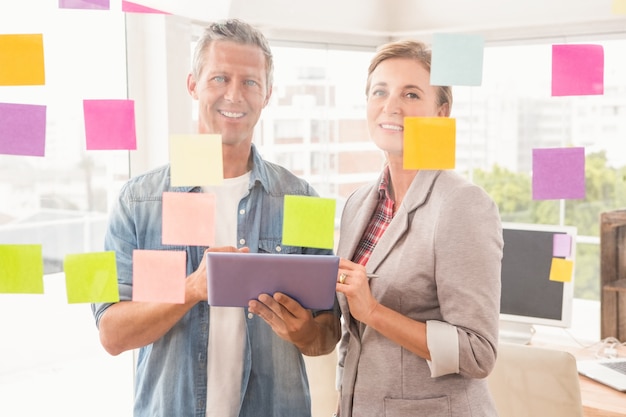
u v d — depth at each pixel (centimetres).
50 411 276
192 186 143
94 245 294
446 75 131
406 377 133
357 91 350
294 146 360
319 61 326
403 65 141
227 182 146
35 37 136
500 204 409
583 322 347
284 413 144
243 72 142
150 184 146
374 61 145
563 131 386
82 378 303
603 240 269
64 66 273
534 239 250
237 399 141
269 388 144
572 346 265
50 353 305
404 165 132
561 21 332
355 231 147
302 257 121
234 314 142
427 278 133
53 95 273
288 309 128
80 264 138
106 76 279
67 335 306
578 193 136
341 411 142
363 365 138
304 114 355
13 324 298
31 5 261
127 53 279
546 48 356
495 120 399
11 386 299
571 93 135
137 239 144
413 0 321
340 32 321
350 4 313
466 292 128
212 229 135
